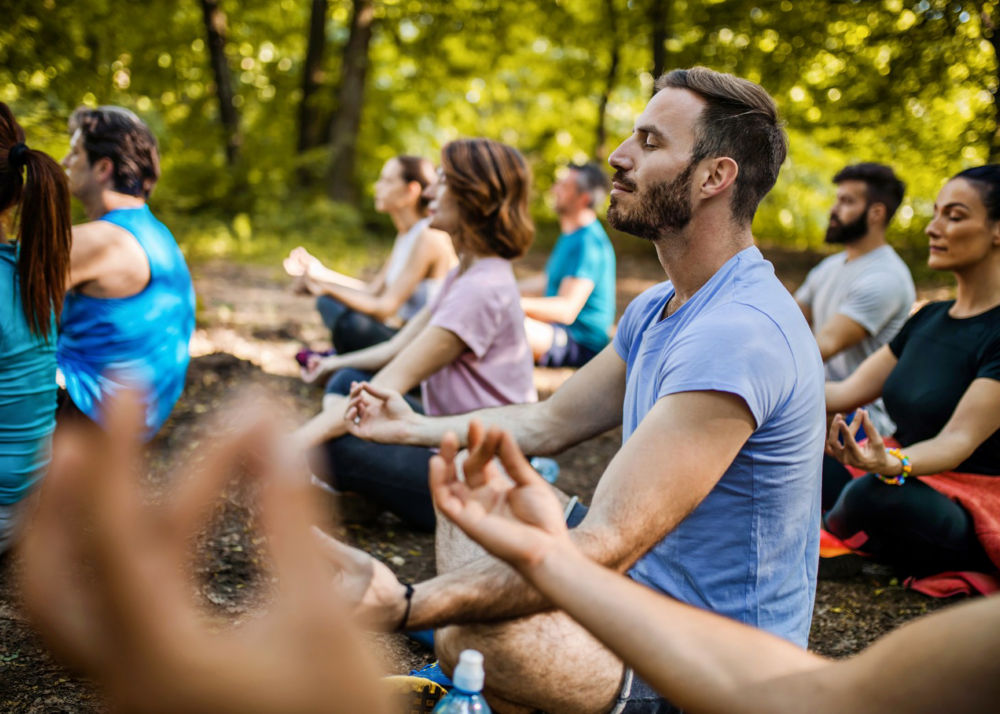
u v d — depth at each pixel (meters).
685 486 1.47
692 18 13.80
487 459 1.15
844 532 2.99
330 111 17.55
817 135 12.24
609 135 22.19
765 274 1.72
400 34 18.06
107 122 2.97
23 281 2.32
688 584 1.67
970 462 2.85
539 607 1.45
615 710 1.64
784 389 1.57
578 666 1.57
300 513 0.91
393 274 4.95
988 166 2.88
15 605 2.36
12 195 2.39
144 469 2.84
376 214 17.25
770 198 18.75
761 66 12.64
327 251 13.36
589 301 5.28
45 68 9.20
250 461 0.90
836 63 12.49
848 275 3.85
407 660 2.30
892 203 3.78
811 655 1.07
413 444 2.18
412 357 2.88
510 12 17.39
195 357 4.98
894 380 3.04
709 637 1.07
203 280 9.13
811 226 18.78
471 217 2.96
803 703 1.01
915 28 9.80
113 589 0.82
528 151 22.58
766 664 1.04
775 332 1.60
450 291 2.95
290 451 0.91
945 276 10.79
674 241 1.79
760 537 1.64
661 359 1.69
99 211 3.03
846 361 3.80
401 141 20.17
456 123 21.67
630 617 1.08
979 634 0.92
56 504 0.82
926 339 2.99
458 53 19.03
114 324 2.87
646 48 17.27
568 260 5.25
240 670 0.86
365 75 17.14
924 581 2.87
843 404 3.20
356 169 18.56
